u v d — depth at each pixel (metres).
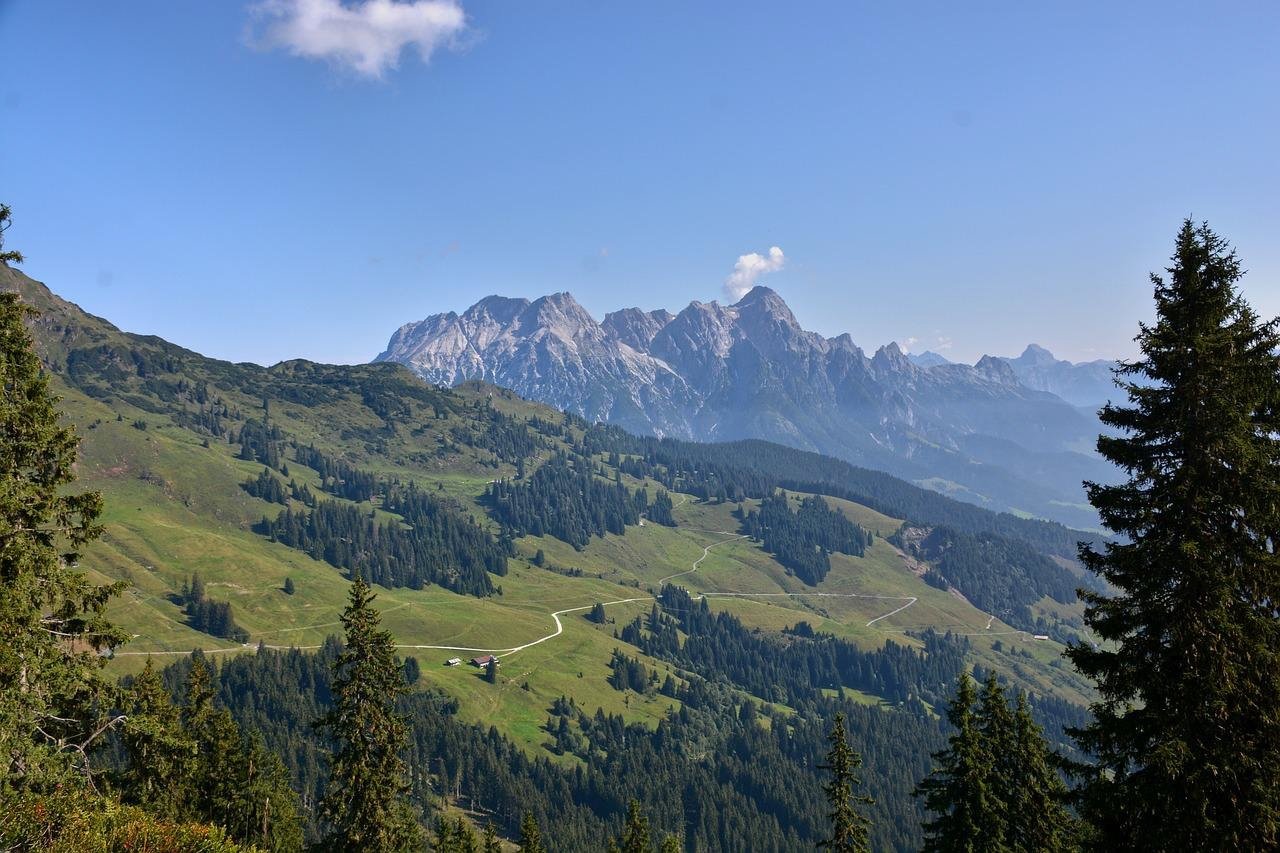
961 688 39.62
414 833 63.41
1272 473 20.22
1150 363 21.84
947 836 37.53
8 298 29.94
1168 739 20.55
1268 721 19.67
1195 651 20.64
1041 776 37.69
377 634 42.31
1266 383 20.34
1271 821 19.33
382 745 41.66
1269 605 21.06
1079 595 23.06
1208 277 21.09
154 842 20.41
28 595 26.94
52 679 26.95
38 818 19.73
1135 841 21.55
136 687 47.25
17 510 27.25
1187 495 20.59
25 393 29.69
